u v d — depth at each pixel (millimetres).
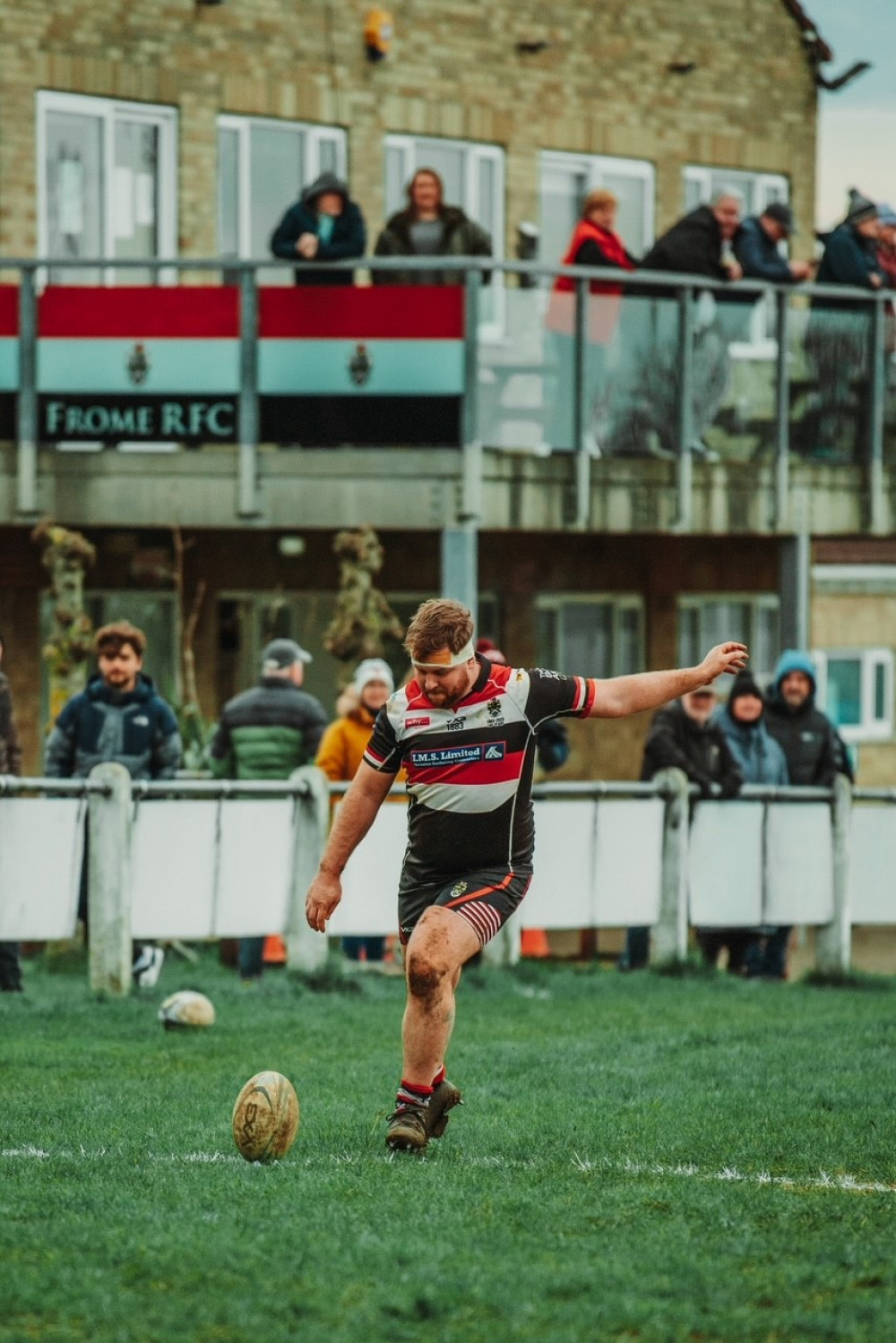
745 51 86438
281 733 52344
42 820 44438
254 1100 26516
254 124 75125
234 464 62906
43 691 70688
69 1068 35438
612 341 65500
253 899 47250
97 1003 43656
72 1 71062
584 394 65000
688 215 66812
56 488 62938
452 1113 30938
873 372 70500
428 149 79000
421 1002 26922
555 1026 42500
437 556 75375
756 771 53812
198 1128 29172
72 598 61406
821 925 53594
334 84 76375
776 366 68625
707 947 54906
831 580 97750
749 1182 25844
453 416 63062
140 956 48094
